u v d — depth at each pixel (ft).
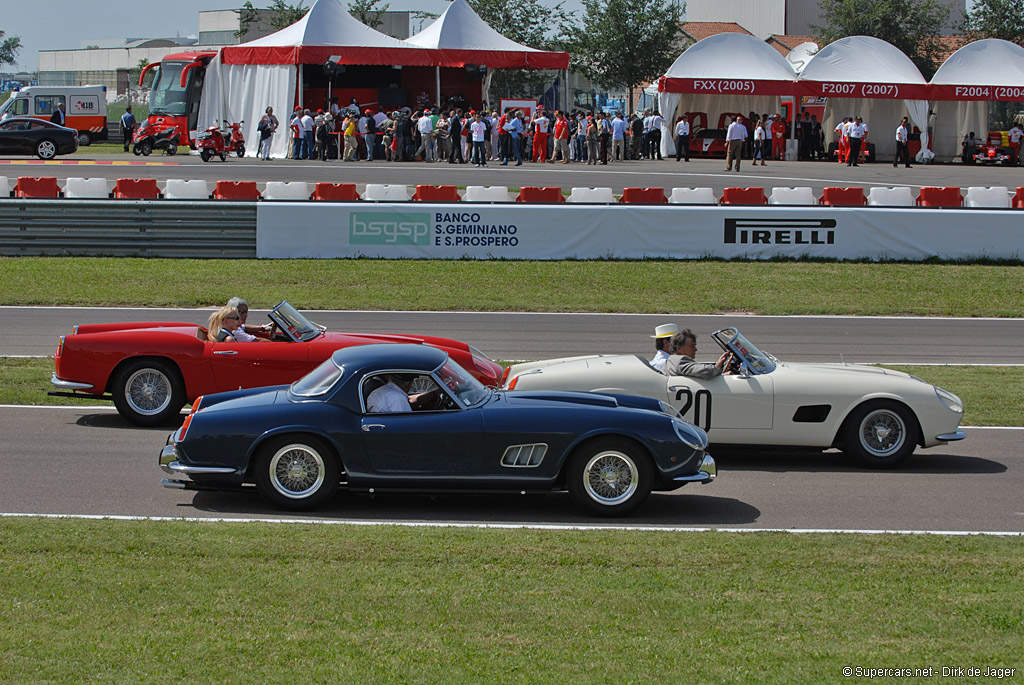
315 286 111.04
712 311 106.83
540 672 27.84
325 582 34.12
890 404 55.11
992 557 38.24
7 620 30.48
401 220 124.06
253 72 227.20
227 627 30.27
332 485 44.93
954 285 118.42
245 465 44.60
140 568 35.19
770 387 54.49
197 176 173.68
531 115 243.60
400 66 246.06
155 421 61.36
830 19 370.94
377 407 44.96
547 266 122.42
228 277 113.50
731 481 52.65
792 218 127.03
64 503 45.44
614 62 354.95
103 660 27.96
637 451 44.78
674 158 251.80
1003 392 73.77
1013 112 356.79
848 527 44.34
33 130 204.95
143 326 64.28
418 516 44.93
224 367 60.85
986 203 152.87
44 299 102.58
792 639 30.32
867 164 245.65
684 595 33.65
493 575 35.14
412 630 30.35
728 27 448.65
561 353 85.51
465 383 46.62
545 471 44.83
